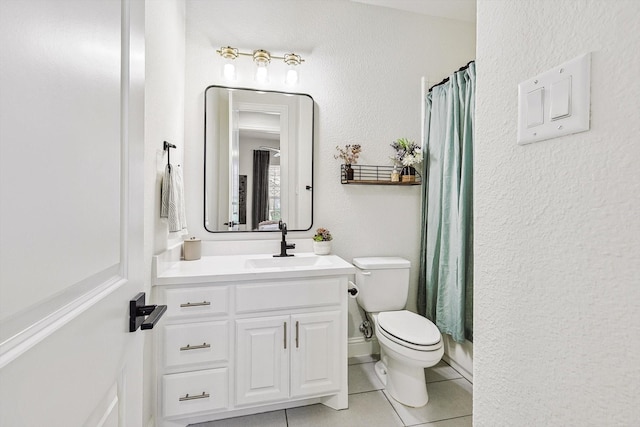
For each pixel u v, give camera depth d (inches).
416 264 95.7
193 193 79.3
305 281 62.1
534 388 17.8
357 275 84.3
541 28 17.4
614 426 13.7
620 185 13.4
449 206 80.7
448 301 80.3
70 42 15.7
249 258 75.0
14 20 12.1
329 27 87.7
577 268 15.4
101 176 19.1
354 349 89.2
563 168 16.1
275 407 64.1
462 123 77.9
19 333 12.5
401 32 93.2
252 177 82.8
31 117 13.0
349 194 90.3
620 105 13.4
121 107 22.3
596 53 14.5
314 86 86.9
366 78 90.7
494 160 20.9
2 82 11.5
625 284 13.3
